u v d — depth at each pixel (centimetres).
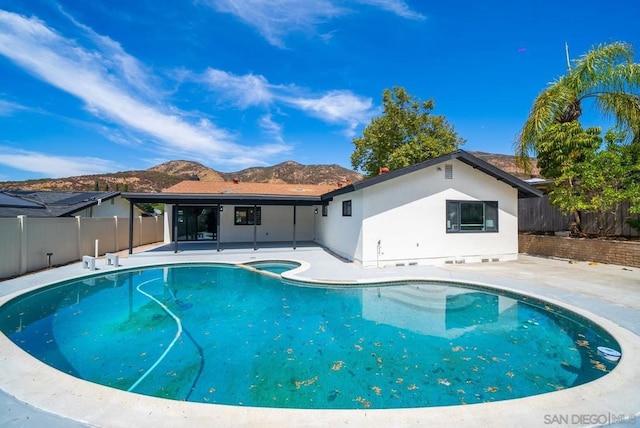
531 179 1527
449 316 610
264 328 555
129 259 1185
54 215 1453
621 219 1088
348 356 443
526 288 710
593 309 553
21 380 319
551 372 390
